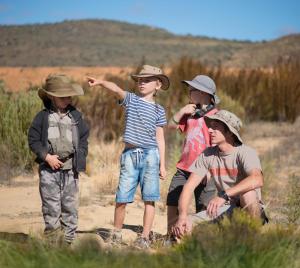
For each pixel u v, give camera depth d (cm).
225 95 2177
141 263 500
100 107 1700
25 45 10731
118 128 1647
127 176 734
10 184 1120
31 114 1296
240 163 653
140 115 737
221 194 651
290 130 2122
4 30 11638
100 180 1115
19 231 727
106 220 850
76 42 11269
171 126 758
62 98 666
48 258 493
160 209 967
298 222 785
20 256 501
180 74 2273
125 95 745
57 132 665
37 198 1004
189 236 569
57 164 659
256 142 1877
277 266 500
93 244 530
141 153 733
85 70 6091
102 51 10600
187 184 667
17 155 1259
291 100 2380
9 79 5466
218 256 502
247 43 11875
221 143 654
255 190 652
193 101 755
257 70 2609
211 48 11138
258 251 512
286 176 1284
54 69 6278
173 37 12525
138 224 856
